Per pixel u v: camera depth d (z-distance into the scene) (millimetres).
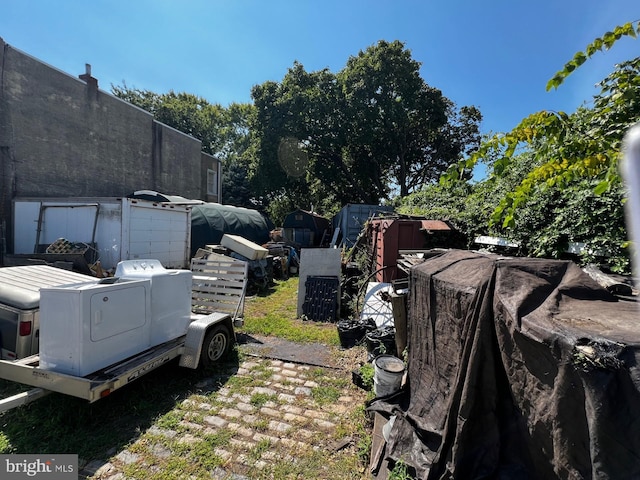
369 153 21297
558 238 3070
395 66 17875
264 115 19594
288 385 3506
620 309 1319
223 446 2516
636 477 904
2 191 7875
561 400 1168
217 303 5453
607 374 993
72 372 2531
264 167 20344
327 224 21891
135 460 2361
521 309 1441
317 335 5070
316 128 19500
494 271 1710
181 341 3615
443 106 19266
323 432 2703
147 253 7422
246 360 4137
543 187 1629
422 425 2168
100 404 2969
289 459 2387
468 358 1708
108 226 6746
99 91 10484
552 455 1278
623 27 1324
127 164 11641
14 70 8125
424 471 1917
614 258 2467
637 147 808
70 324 2523
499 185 4340
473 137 21828
